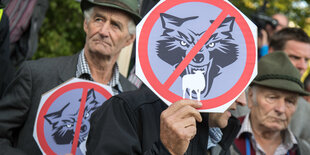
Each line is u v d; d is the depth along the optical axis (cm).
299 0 1152
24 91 289
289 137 369
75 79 278
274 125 359
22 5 471
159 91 217
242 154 368
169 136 211
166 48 221
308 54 462
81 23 795
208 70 221
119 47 321
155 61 219
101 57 314
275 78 360
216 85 220
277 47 474
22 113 287
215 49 224
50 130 270
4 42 336
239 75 222
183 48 223
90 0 314
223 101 218
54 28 786
